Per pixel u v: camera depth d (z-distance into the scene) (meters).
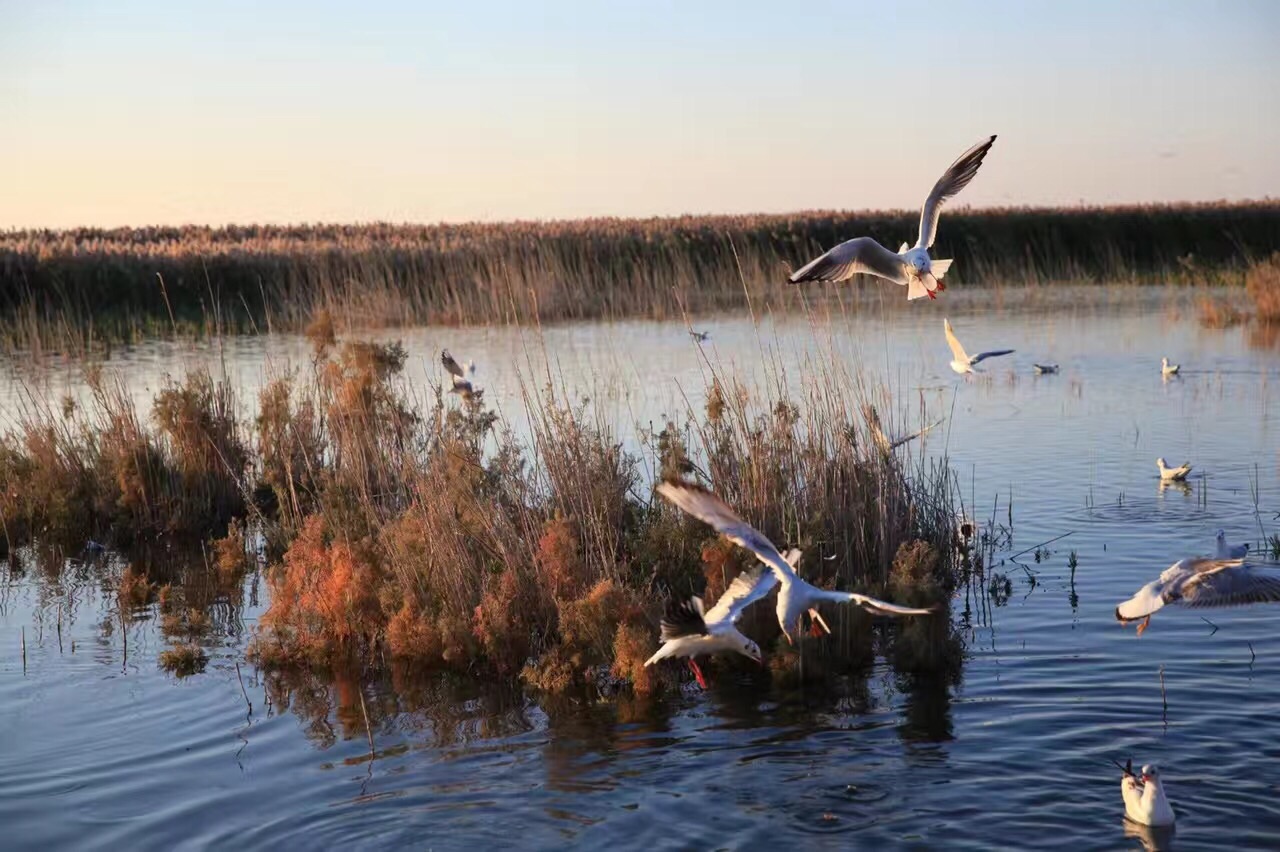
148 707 11.53
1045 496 17.80
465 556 13.14
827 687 11.68
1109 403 24.89
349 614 12.95
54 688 12.00
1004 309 43.66
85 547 17.45
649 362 30.28
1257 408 23.83
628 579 13.14
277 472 17.70
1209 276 53.75
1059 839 8.61
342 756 10.40
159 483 18.38
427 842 8.86
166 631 13.74
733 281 49.78
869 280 51.19
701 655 12.20
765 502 13.60
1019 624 12.94
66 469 18.81
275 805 9.51
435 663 12.56
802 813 9.10
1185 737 10.07
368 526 14.69
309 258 46.28
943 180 10.13
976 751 10.02
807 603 8.27
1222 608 13.12
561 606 12.27
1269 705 10.60
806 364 18.14
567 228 69.69
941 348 33.22
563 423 14.70
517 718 11.18
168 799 9.65
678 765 10.01
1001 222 58.66
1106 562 14.77
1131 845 8.48
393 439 16.83
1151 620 12.86
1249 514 16.44
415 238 66.62
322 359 19.00
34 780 10.00
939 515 15.21
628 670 11.69
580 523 13.56
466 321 40.03
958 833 8.73
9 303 41.97
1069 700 10.95
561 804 9.38
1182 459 19.80
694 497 8.21
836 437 14.77
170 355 33.69
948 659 11.95
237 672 12.46
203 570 16.28
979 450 20.83
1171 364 29.78
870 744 10.27
